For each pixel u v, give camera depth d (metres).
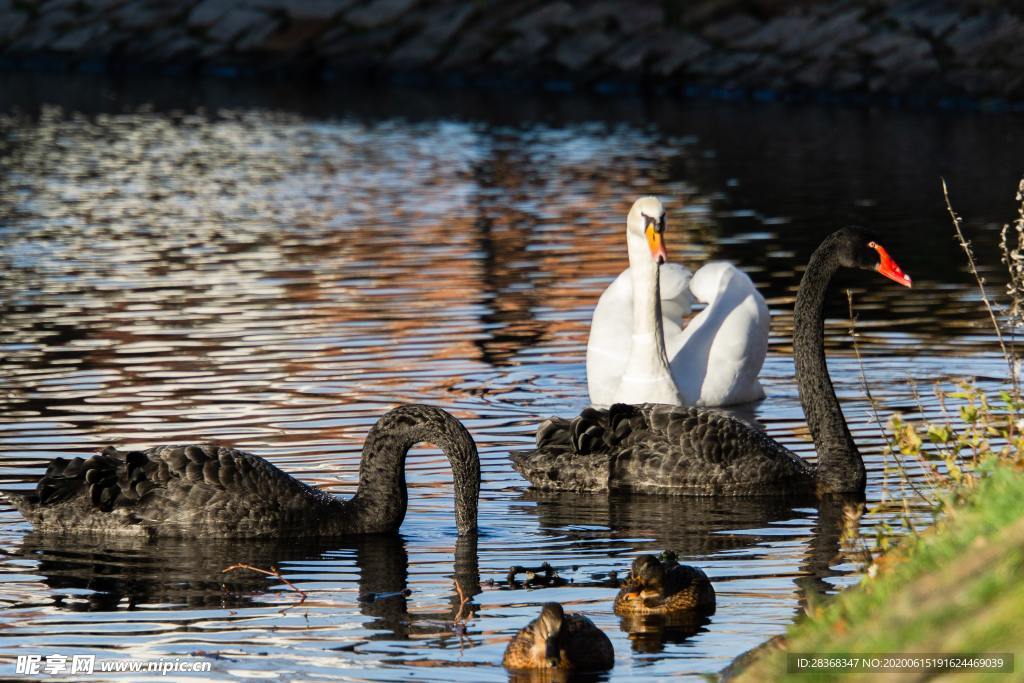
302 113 46.94
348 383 17.25
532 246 25.75
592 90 51.47
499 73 53.28
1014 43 45.25
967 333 19.16
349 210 29.91
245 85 53.97
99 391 16.77
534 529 12.73
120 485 12.62
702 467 13.73
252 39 56.53
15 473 13.78
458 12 54.97
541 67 52.47
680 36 50.72
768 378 18.27
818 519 12.86
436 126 43.81
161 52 57.56
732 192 31.38
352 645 9.90
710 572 11.35
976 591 7.18
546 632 9.27
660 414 14.09
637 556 11.58
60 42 58.47
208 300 21.61
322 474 13.89
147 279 23.14
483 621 10.37
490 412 16.34
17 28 58.88
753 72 48.84
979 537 8.24
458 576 11.42
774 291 21.91
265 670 9.46
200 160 37.53
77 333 19.56
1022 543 7.55
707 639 9.87
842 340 19.06
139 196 31.98
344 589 11.14
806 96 47.88
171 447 12.79
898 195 30.34
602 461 13.94
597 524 12.88
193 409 16.03
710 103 47.56
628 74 50.94
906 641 7.17
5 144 40.34
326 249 25.64
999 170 33.22
